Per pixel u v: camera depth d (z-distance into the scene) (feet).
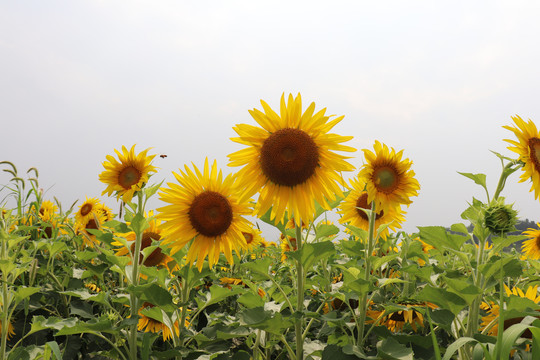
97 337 4.82
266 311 4.06
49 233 7.56
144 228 4.54
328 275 5.29
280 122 4.12
